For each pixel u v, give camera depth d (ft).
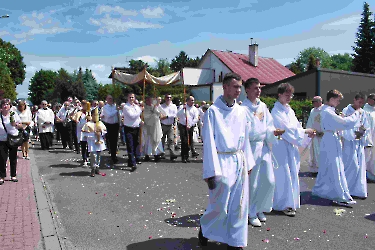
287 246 14.19
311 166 29.50
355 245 14.30
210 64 121.39
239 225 12.95
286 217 17.98
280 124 18.39
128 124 31.37
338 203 20.24
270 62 124.26
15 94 145.79
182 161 35.63
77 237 15.30
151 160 36.91
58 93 179.11
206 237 13.52
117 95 98.12
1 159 25.57
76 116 34.40
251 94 16.72
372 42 155.02
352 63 162.20
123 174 29.35
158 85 40.22
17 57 200.44
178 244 14.52
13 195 22.25
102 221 17.39
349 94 64.90
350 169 21.97
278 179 18.33
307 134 19.98
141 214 18.51
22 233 15.71
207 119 13.21
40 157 39.65
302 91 64.80
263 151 16.98
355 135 21.57
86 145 32.89
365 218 17.80
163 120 36.32
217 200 13.10
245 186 13.24
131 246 14.34
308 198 21.66
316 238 15.05
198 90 105.29
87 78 194.39
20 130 26.37
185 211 19.02
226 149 13.12
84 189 24.03
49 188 24.34
